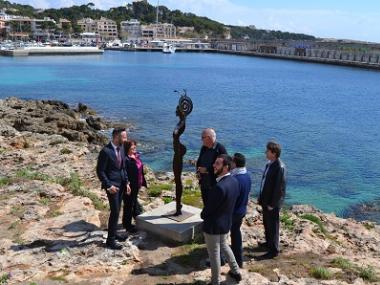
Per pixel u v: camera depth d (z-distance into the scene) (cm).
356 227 1377
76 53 16475
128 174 1052
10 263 890
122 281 844
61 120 3497
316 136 3891
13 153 2011
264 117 4809
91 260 907
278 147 943
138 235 1045
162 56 18225
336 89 8212
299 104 6050
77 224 1110
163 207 1156
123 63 13400
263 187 959
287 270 908
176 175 1063
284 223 1241
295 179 2611
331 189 2448
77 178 1608
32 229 1073
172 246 1004
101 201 1362
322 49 18125
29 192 1377
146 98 6062
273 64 15550
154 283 838
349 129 4284
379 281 884
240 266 901
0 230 1074
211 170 938
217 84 8481
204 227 782
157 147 3228
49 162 1938
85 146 2645
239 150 3247
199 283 834
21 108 4203
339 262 963
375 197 2338
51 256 926
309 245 1073
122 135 945
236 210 852
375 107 5978
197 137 3603
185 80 9038
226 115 4844
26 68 10238
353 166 2931
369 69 13562
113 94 6419
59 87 7094
